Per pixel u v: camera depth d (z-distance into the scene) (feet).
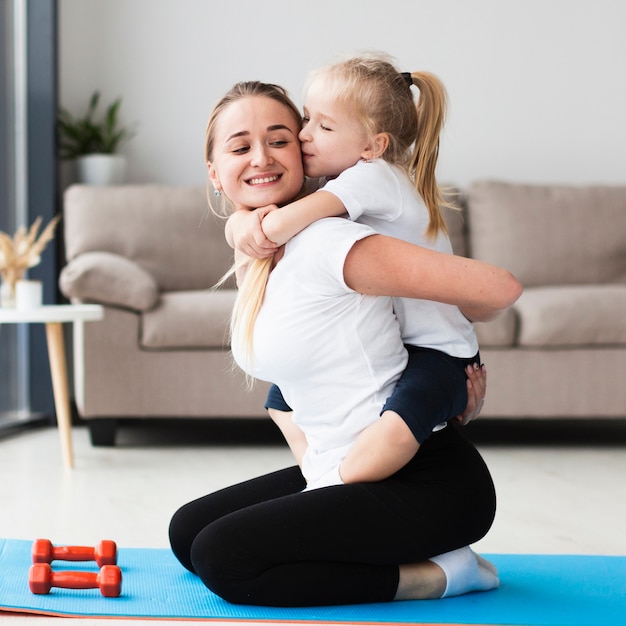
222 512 5.87
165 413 12.14
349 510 5.12
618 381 12.03
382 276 5.04
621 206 14.60
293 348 5.24
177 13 15.85
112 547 5.95
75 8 15.72
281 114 5.42
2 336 14.23
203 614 5.12
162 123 15.93
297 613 5.15
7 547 6.59
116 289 11.96
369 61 5.42
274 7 15.92
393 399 5.17
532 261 14.30
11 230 14.55
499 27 16.03
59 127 15.25
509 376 12.03
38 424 14.24
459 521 5.26
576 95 16.10
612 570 6.18
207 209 14.28
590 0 16.03
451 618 5.10
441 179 16.07
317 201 5.14
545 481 9.87
